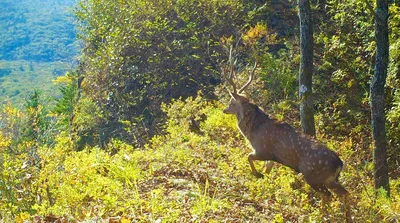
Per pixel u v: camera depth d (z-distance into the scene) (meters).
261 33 19.91
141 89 21.59
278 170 10.16
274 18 22.25
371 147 12.96
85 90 24.03
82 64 26.44
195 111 16.02
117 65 21.89
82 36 24.80
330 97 17.30
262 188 9.07
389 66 14.93
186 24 22.28
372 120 10.95
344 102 16.52
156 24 21.84
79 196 7.61
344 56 17.83
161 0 22.56
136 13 22.50
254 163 10.62
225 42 20.89
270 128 9.33
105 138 20.83
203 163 10.55
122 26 22.31
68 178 8.50
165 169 10.01
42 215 7.32
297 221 8.10
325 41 18.62
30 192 8.44
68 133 23.03
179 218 7.16
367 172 11.12
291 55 19.23
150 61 21.39
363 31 17.30
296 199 8.98
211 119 14.36
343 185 9.70
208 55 21.39
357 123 15.93
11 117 12.82
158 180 9.35
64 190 7.85
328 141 13.20
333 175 8.50
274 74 17.73
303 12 11.19
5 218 7.60
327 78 18.11
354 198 8.72
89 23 24.20
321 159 8.55
